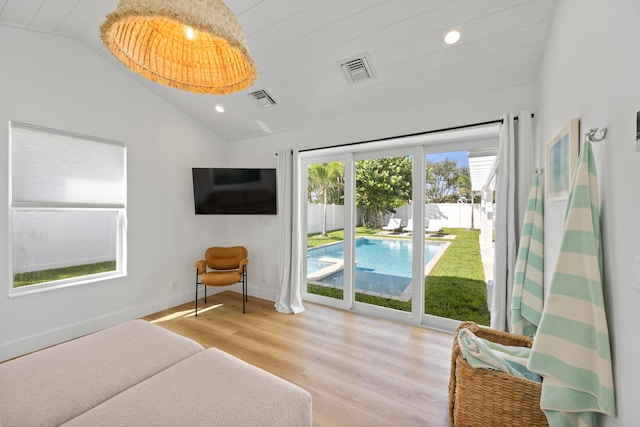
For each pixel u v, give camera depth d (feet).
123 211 9.95
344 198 11.23
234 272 11.56
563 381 3.39
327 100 9.34
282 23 6.82
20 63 7.61
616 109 3.05
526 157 6.98
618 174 3.00
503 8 5.60
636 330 2.66
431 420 5.44
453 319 9.32
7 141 7.43
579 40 4.17
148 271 10.63
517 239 7.16
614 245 3.08
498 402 4.65
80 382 3.76
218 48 3.82
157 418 3.11
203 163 12.48
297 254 11.12
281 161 11.50
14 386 3.62
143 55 3.41
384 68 7.63
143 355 4.46
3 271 7.42
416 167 9.76
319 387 6.39
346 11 6.25
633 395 2.71
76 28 8.11
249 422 3.12
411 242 9.92
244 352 7.91
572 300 3.40
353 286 11.16
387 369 7.09
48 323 8.19
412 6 5.88
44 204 8.13
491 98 7.75
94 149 9.14
